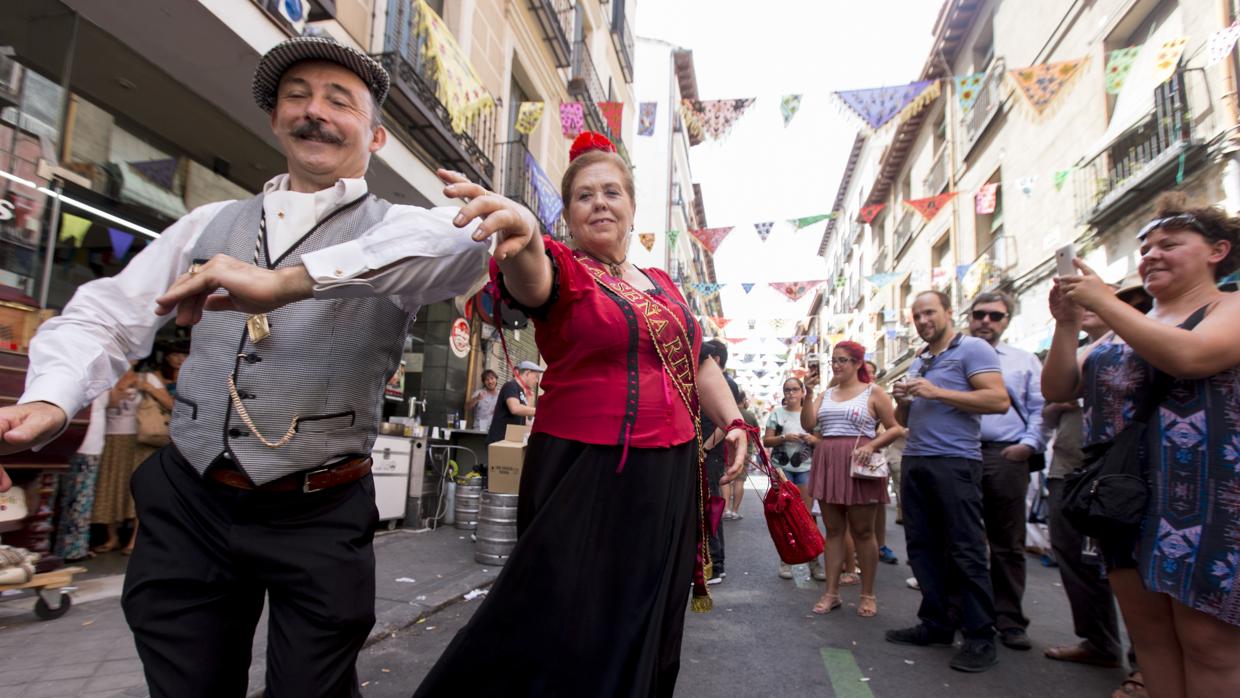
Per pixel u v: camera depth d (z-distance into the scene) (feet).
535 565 4.75
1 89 12.81
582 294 5.02
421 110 22.50
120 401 17.39
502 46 32.83
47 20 14.30
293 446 4.49
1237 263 7.35
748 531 26.55
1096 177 35.35
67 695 8.56
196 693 4.36
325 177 5.24
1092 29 35.81
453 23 28.02
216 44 15.66
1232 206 26.35
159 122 19.06
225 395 4.52
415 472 22.93
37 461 12.13
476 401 29.58
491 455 17.74
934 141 62.49
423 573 16.21
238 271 3.65
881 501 14.74
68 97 14.57
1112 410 7.36
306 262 3.69
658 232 83.66
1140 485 6.75
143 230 18.39
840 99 21.45
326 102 5.17
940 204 36.55
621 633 4.77
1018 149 45.65
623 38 57.11
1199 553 6.16
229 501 4.47
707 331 72.28
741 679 10.65
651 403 5.18
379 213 5.09
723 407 6.49
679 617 5.25
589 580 4.83
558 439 5.11
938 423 12.53
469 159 26.94
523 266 4.42
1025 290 44.50
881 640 12.96
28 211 13.26
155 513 4.57
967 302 53.11
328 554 4.51
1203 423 6.42
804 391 20.65
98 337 4.46
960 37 55.42
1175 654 6.93
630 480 5.02
